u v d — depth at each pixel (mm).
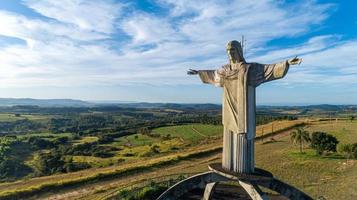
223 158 26938
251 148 25625
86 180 65438
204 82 28312
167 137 156375
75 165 98750
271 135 126250
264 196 25891
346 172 65125
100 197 51312
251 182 25641
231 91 25875
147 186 49094
